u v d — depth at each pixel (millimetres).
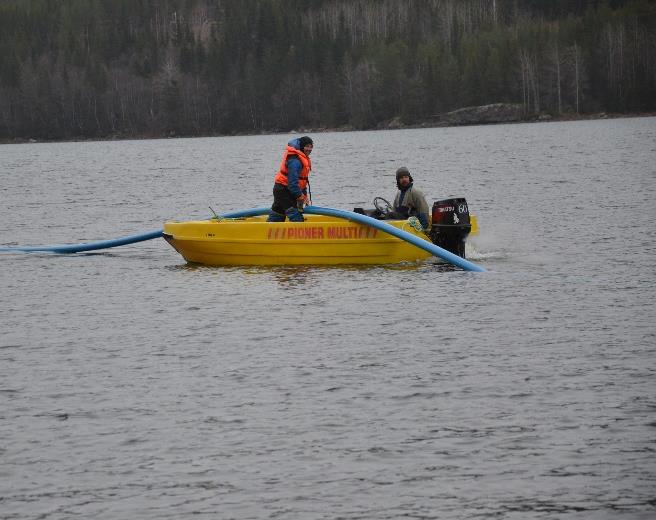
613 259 58312
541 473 25922
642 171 130750
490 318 42812
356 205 102625
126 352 38281
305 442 28219
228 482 25766
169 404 31672
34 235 81250
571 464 26422
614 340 38562
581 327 40844
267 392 32688
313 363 36031
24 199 120125
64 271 59375
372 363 35844
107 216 96500
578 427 28953
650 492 24750
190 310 46031
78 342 40125
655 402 30891
